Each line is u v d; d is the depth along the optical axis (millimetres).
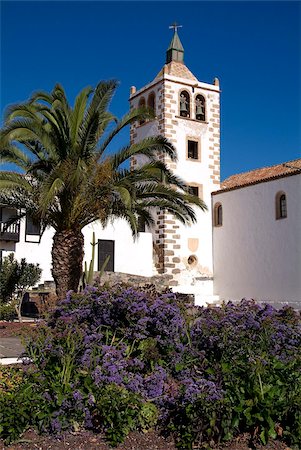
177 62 35875
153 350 8164
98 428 6621
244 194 32438
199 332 8438
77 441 6375
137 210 20125
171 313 8469
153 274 33031
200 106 35938
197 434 6309
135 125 36906
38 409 6527
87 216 18672
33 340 7953
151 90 35844
